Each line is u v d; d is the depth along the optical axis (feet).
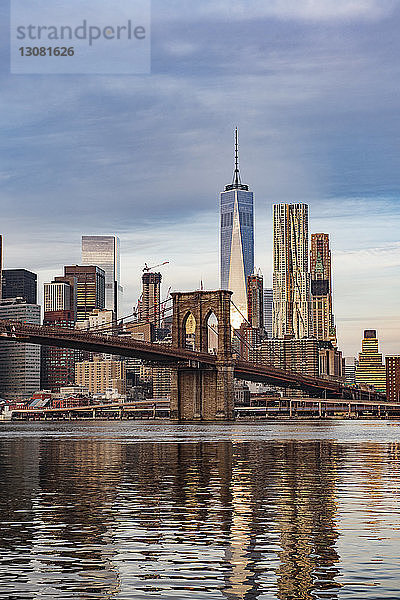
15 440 543.39
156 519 143.13
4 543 120.16
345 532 129.18
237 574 101.35
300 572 102.22
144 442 489.67
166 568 104.42
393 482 211.61
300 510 154.51
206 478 226.58
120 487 200.23
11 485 206.28
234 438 549.54
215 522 139.54
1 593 93.30
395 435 593.83
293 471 250.16
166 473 244.83
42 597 91.81
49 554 112.47
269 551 114.42
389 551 114.11
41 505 162.81
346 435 598.75
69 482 214.90
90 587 95.76
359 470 253.03
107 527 134.31
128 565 106.01
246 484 207.31
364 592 93.40
